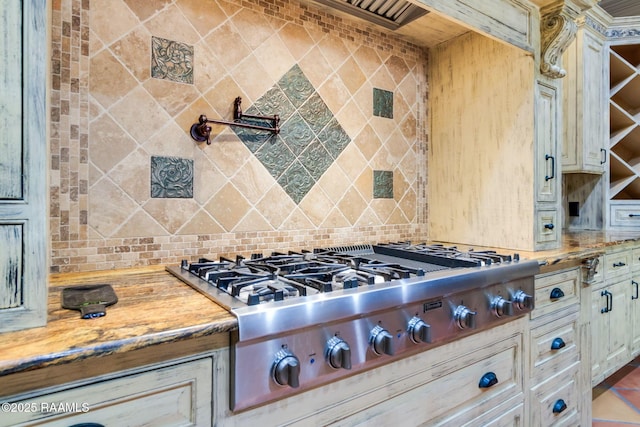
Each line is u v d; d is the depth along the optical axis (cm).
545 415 142
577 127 244
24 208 61
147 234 117
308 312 77
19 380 53
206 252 128
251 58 137
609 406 200
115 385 60
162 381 64
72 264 106
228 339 71
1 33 60
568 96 247
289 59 146
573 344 158
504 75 164
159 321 66
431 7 122
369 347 88
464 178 181
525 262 127
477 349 116
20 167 61
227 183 132
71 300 78
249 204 137
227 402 71
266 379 74
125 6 113
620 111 259
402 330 94
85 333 60
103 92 110
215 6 129
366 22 166
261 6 139
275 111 143
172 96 121
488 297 116
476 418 116
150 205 118
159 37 119
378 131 175
